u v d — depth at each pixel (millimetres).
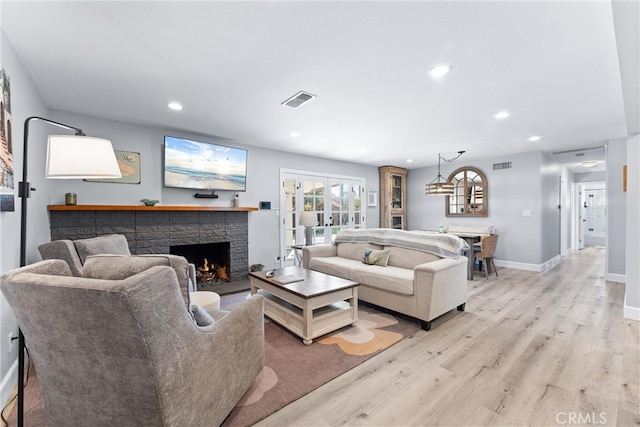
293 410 1693
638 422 1577
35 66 2279
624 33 1429
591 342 2504
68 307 1052
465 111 3311
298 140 4637
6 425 1562
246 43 1984
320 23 1778
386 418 1624
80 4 1591
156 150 3971
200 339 1303
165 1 1573
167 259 1317
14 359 1939
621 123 3770
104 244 2541
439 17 1724
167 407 1117
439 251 3359
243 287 4227
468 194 6449
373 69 2342
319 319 2615
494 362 2199
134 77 2475
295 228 5695
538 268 5449
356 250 4273
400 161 6582
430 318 2764
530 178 5555
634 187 3006
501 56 2152
